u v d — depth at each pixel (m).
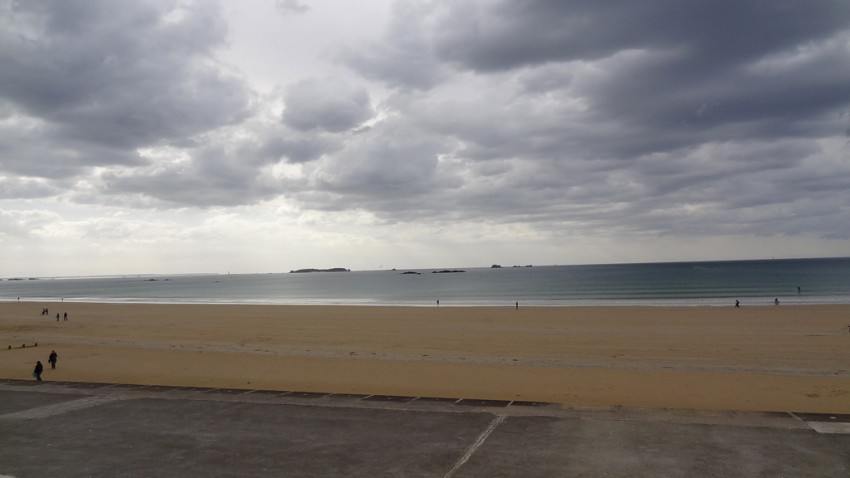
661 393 16.55
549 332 34.66
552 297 80.06
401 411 9.58
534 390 17.20
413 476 6.49
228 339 33.56
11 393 11.31
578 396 16.22
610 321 40.81
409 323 41.84
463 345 29.58
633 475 6.39
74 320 49.31
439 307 58.91
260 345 30.39
